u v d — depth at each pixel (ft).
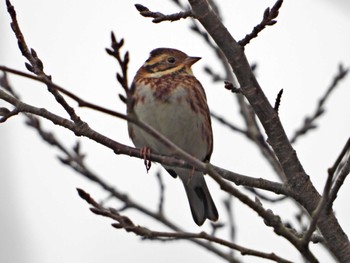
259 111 28.17
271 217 23.71
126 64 21.18
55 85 21.57
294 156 28.50
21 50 27.43
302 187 28.53
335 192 26.37
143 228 23.80
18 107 28.48
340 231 27.20
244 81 27.84
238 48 27.43
